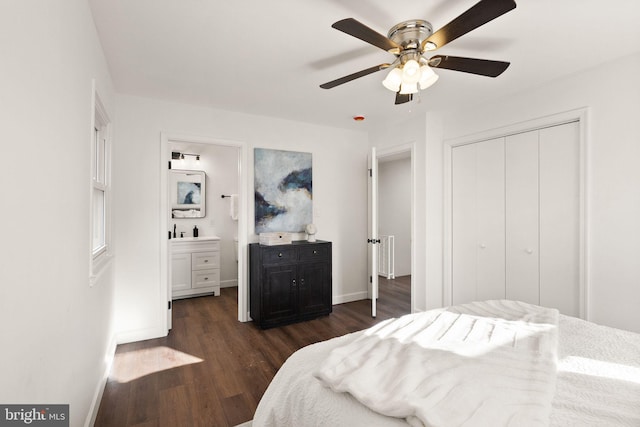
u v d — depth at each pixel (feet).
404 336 4.77
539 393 3.22
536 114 9.26
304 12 5.86
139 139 10.14
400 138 13.04
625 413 3.01
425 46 5.60
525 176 9.65
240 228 11.96
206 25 6.26
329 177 14.02
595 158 8.04
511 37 6.67
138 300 10.13
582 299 8.24
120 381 7.66
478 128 10.85
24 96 2.91
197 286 15.24
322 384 3.76
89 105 5.73
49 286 3.52
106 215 8.56
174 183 16.51
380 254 19.94
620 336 4.87
